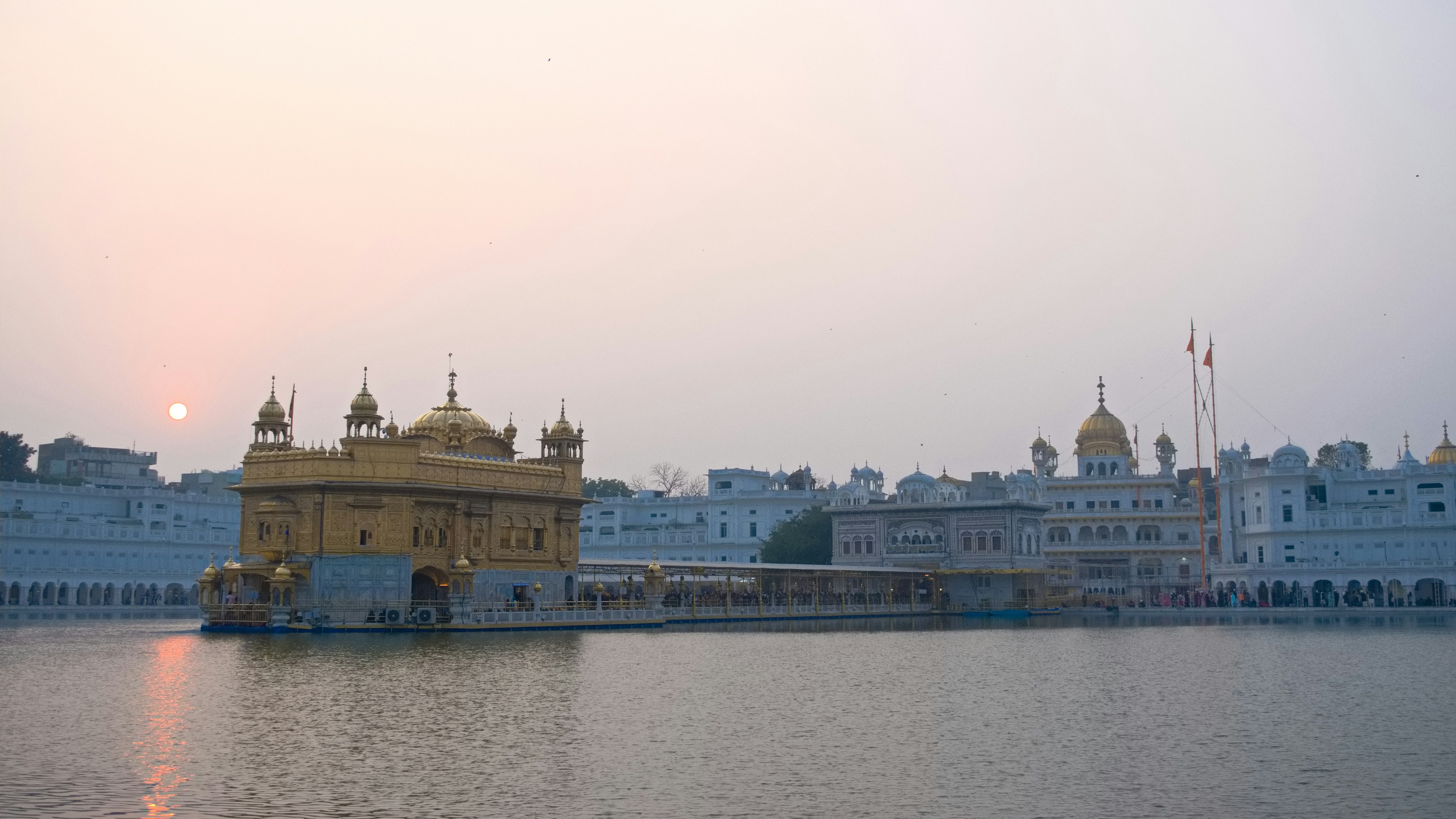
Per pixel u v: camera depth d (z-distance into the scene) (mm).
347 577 97562
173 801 31641
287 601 97562
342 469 99125
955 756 38031
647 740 40625
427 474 102312
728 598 131000
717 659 72250
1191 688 56844
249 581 101938
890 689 56000
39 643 83375
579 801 31875
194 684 55312
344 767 35688
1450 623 118812
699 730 42781
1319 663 70562
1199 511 171250
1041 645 88312
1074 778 34812
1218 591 164125
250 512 103000
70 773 34906
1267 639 93500
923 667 68125
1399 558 157500
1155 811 31203
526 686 55406
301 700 49656
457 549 104000
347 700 49562
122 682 56156
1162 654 78188
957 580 163000
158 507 192000
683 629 112938
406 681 56594
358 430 101062
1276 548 164500
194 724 43375
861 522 170000
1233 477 179625
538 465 114562
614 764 36469
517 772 35156
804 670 65375
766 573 139375
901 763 36844
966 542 162875
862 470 193000
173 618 138000
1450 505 156500
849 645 87812
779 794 32781
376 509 99375
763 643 90375
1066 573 171250
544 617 104312
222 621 99000
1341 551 160750
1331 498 166125
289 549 99125
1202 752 38969
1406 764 37031
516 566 109875
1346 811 31234
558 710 47375
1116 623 128875
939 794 32812
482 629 98625
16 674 60312
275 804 31406
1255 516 168125
